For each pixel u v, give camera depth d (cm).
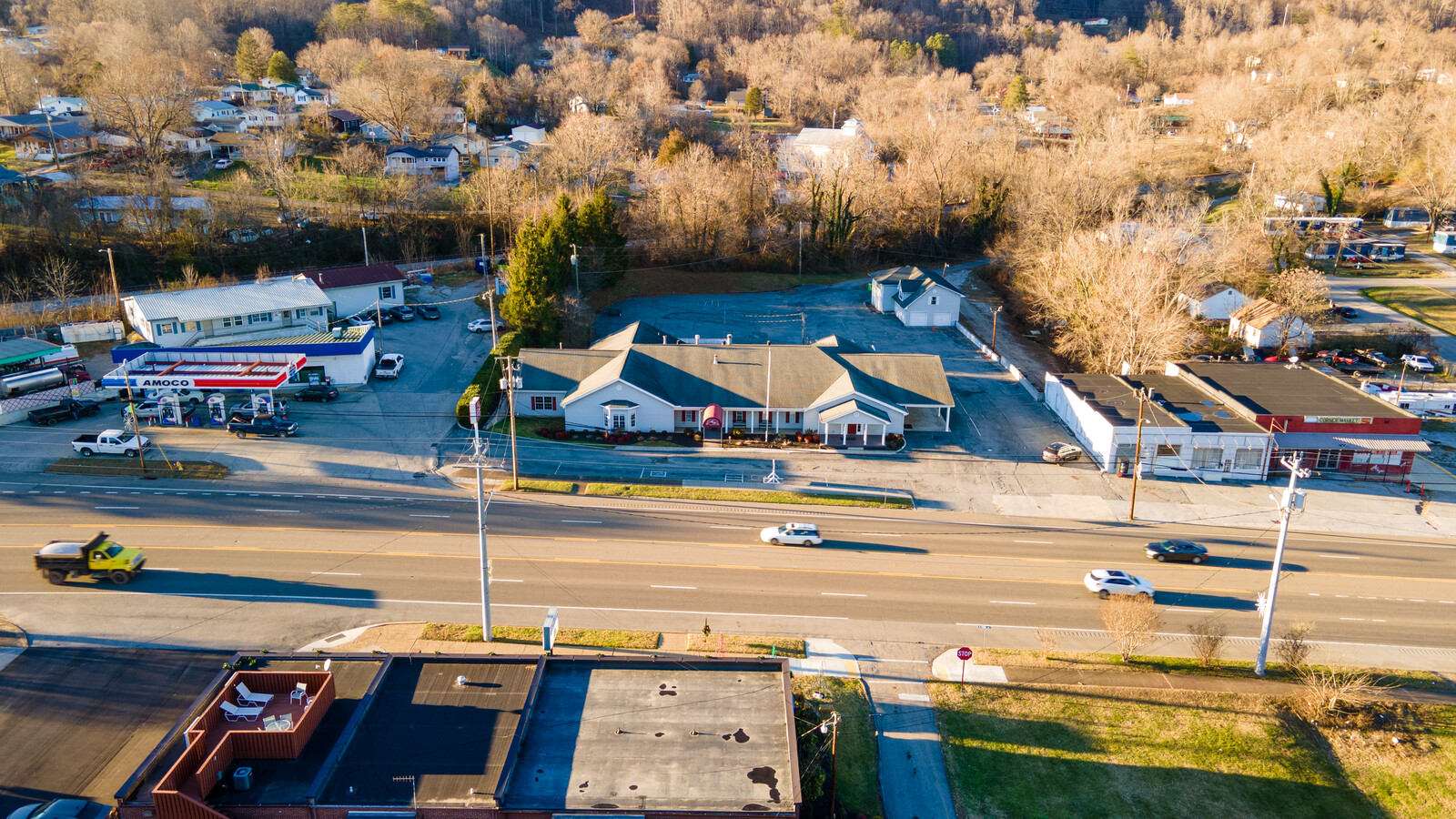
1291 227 11069
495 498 5459
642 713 3089
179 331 7275
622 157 14812
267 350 6950
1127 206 10344
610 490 5606
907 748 3503
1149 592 4575
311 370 7088
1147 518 5531
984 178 12975
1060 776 3412
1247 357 8888
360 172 12825
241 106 16200
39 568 4247
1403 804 3369
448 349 8156
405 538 4894
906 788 3312
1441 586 4794
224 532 4844
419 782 2711
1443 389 8081
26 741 3272
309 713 2898
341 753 2812
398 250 11381
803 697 3662
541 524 5134
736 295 10931
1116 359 7869
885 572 4750
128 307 7788
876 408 6556
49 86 15525
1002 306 10688
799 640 4094
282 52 18675
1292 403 6488
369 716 3000
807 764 3284
